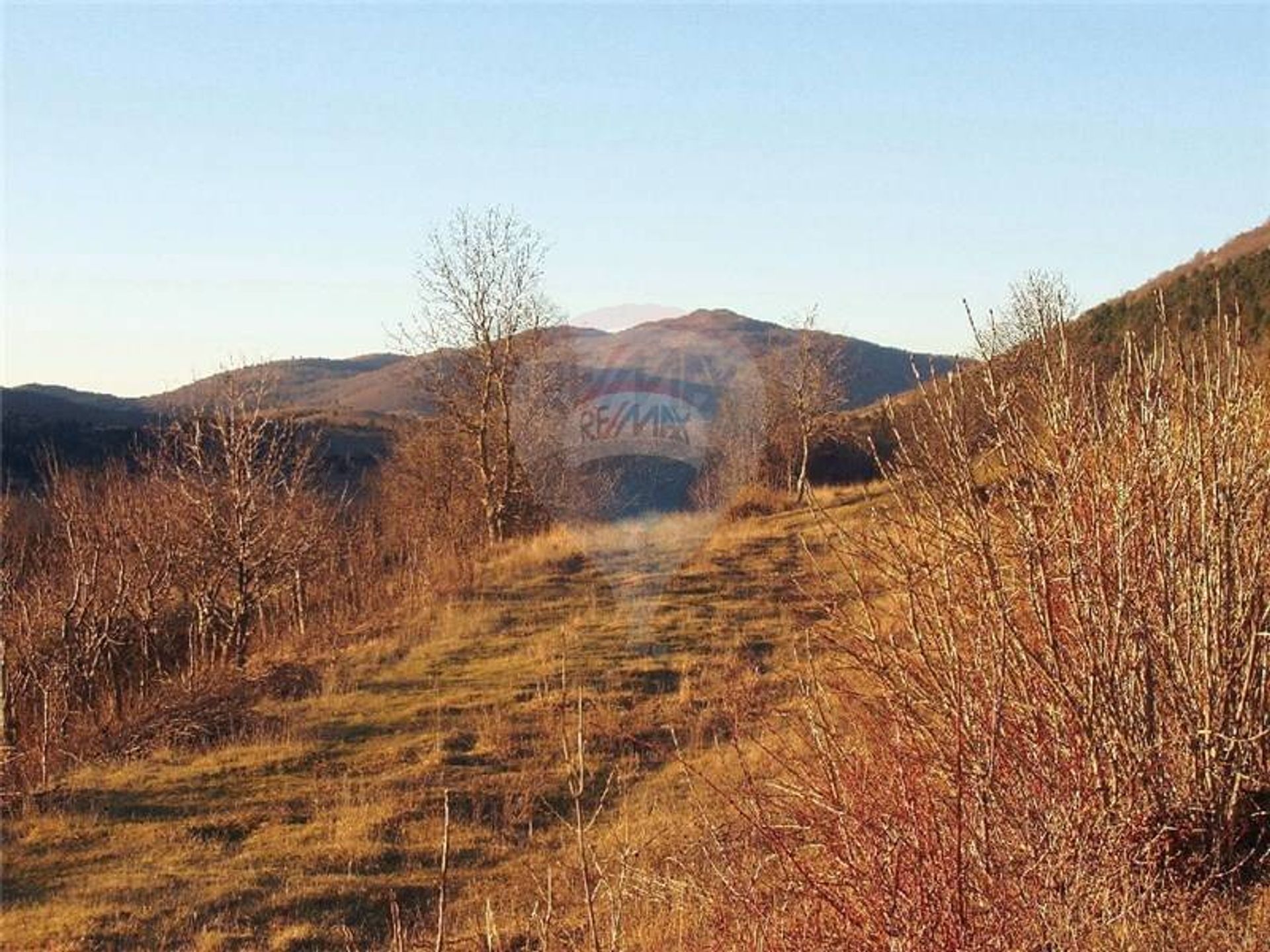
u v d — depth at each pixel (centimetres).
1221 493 569
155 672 2273
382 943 863
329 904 948
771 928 514
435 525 3338
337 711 1491
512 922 795
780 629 1470
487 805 1141
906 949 462
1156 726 552
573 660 1550
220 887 988
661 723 1262
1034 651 566
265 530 2528
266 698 1579
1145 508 578
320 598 2734
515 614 1881
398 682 1608
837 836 520
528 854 995
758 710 877
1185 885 522
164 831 1130
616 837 877
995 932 464
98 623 2055
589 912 466
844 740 586
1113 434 589
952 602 554
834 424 2719
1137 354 604
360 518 3522
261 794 1223
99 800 1230
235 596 2486
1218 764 545
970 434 599
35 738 1584
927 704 543
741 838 638
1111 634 556
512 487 2844
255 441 2695
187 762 1353
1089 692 548
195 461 2688
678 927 586
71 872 1044
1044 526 576
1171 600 563
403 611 2075
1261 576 558
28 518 2584
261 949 873
